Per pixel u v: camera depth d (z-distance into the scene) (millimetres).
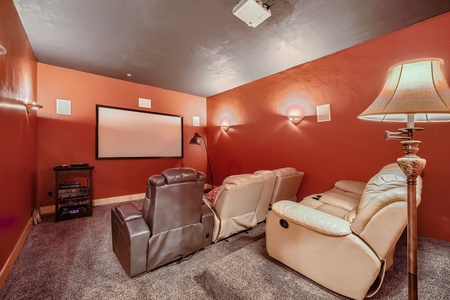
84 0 2098
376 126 2816
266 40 2871
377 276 1347
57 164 3783
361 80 2939
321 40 2863
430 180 2348
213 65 3736
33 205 3297
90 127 4133
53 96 3750
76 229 2967
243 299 1450
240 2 2020
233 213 2447
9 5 2035
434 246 2143
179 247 1976
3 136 1869
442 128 2275
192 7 2213
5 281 1800
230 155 5219
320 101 3410
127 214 1877
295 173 3270
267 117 4297
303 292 1490
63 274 1902
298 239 1625
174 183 1805
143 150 4828
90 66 3791
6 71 1952
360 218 1330
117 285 1743
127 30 2641
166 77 4359
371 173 2859
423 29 2404
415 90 899
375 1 2092
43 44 2994
